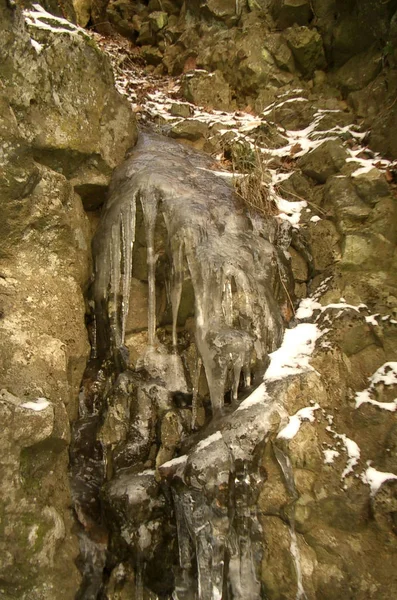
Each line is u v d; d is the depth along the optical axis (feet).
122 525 10.98
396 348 12.68
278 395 11.20
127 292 12.92
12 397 10.07
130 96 20.11
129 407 12.28
